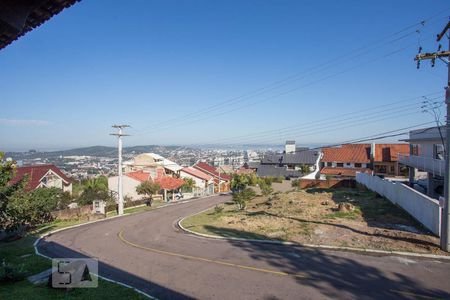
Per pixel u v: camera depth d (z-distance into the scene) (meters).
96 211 33.50
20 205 20.45
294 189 39.22
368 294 9.57
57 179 46.00
